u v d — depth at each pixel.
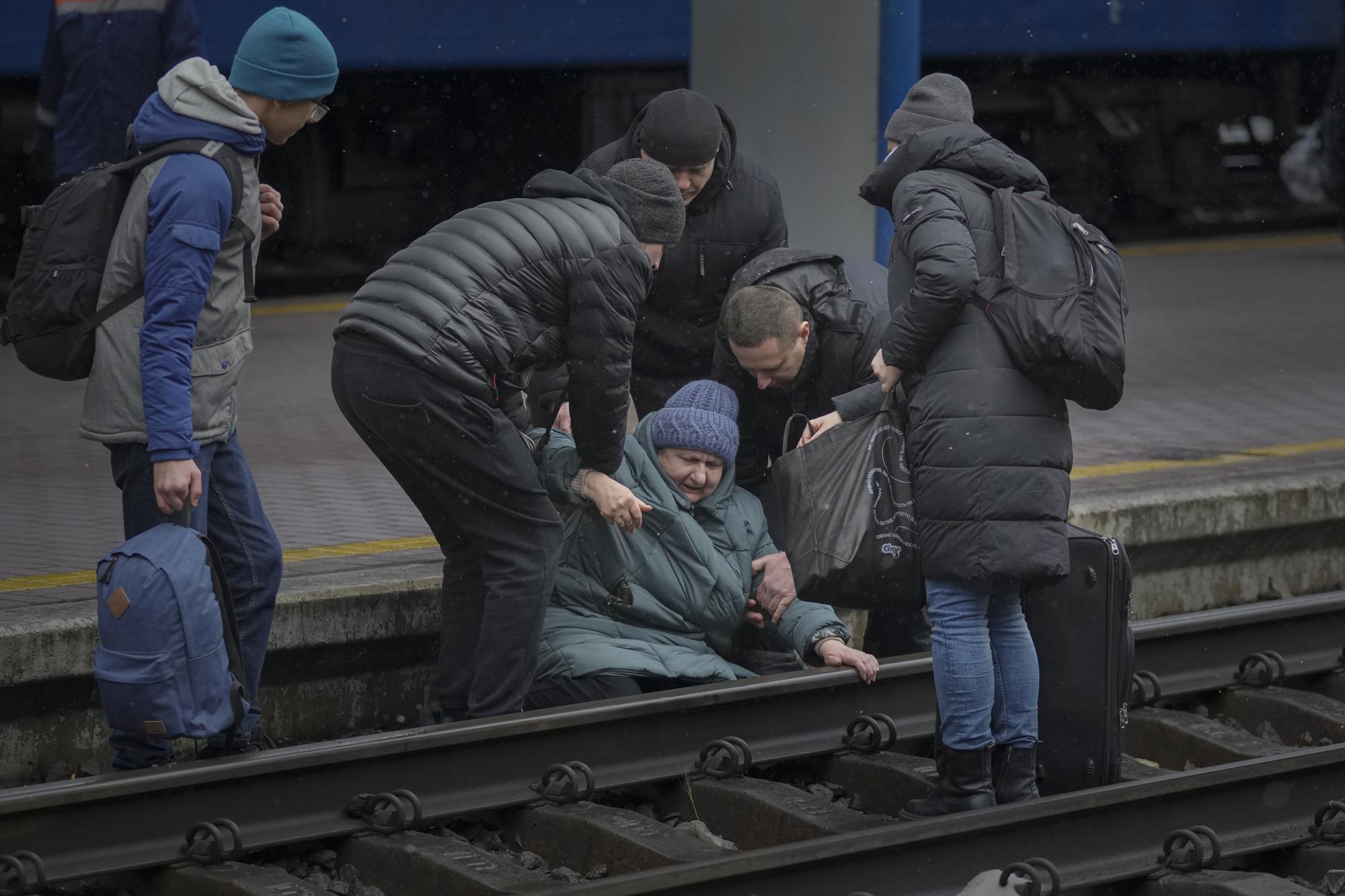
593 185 17.12
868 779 17.45
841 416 16.73
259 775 15.09
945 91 16.55
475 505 16.66
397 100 49.00
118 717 15.26
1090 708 16.45
